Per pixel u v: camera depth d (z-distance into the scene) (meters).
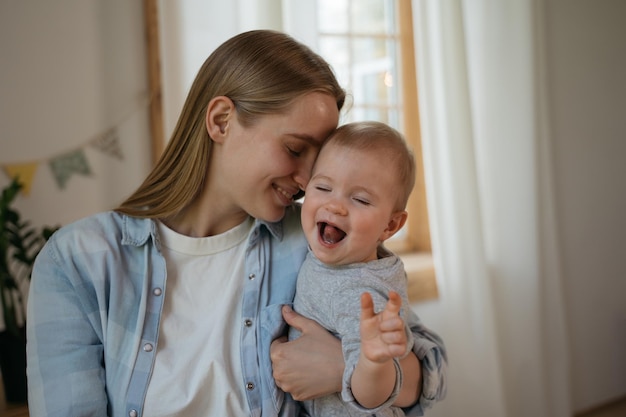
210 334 1.02
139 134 1.85
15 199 1.68
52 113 1.73
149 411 0.97
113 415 0.99
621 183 2.95
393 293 0.76
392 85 2.46
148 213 1.06
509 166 2.45
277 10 1.81
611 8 2.86
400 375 0.86
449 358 2.27
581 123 2.77
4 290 1.50
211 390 1.00
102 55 1.79
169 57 1.79
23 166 1.68
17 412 1.38
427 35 2.23
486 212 2.47
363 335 0.79
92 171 1.79
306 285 1.04
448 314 2.27
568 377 2.62
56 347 0.98
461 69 2.22
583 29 2.75
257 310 1.06
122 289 1.01
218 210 1.08
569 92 2.72
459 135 2.23
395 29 2.47
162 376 0.98
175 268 1.07
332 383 0.95
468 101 2.23
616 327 2.96
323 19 2.28
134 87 1.84
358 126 1.05
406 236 2.57
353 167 0.99
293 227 1.17
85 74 1.77
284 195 1.04
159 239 1.07
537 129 2.43
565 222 2.74
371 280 0.96
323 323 1.01
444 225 2.26
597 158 2.84
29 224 1.69
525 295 2.47
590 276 2.85
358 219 0.97
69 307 1.00
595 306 2.88
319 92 1.01
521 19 2.40
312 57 1.04
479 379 2.25
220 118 1.01
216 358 1.00
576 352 2.81
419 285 2.22
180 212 1.09
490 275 2.45
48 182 1.73
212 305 1.05
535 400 2.48
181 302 1.05
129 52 1.83
